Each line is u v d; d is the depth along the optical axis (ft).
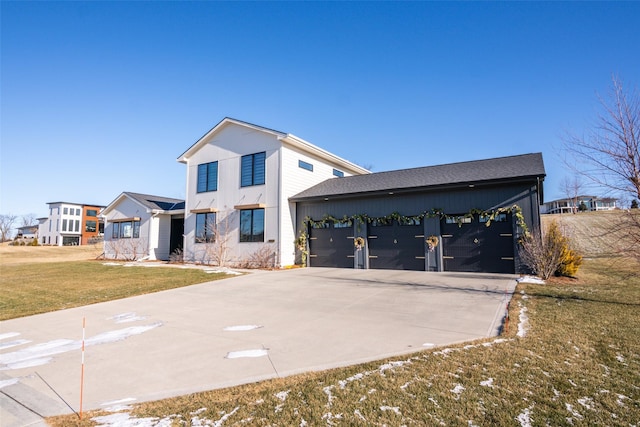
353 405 10.64
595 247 66.23
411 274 41.47
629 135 21.40
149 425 10.00
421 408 10.28
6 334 22.08
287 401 11.13
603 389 11.27
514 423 9.35
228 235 58.54
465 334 18.07
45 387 13.44
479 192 41.50
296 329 20.35
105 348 18.19
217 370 14.56
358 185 52.34
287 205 54.44
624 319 19.86
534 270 36.96
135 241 75.05
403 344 16.76
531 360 13.78
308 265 54.60
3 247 130.52
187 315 25.16
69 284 41.24
